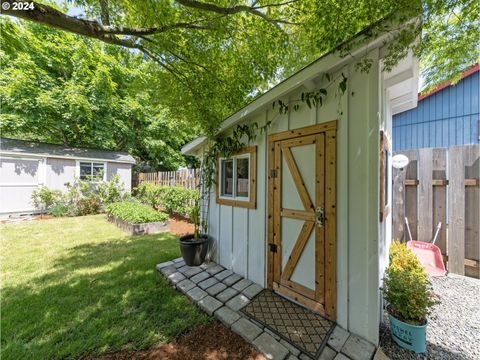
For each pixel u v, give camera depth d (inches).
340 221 87.3
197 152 183.0
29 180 344.8
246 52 133.2
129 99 465.1
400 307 78.3
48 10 68.5
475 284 119.1
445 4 68.7
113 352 75.6
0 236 216.8
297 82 93.6
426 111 224.1
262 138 120.6
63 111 389.7
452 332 86.1
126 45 101.1
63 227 256.7
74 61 385.4
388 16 67.9
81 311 96.5
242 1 109.2
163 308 100.3
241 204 132.2
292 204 105.3
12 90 339.6
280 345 77.5
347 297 84.4
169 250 177.5
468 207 127.5
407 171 148.9
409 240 145.6
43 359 71.8
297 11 103.6
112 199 383.9
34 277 128.0
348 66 84.7
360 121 81.7
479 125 195.9
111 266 145.1
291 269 104.8
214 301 103.7
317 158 94.7
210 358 73.7
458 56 117.0
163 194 336.5
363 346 76.4
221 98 141.5
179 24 96.4
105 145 461.4
